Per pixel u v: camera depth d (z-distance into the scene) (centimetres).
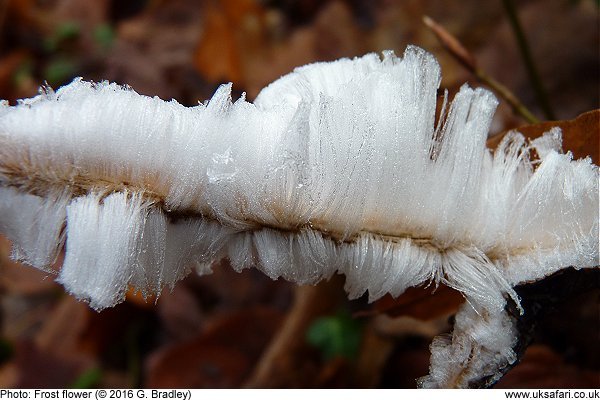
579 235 26
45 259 24
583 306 34
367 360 41
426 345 40
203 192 25
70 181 24
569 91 48
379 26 58
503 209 26
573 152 28
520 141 27
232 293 48
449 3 56
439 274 26
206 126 24
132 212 24
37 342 50
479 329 26
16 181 24
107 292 24
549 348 34
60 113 24
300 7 63
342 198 25
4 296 54
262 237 25
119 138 24
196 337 44
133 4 76
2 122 24
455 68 51
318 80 27
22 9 75
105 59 68
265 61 59
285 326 42
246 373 43
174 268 25
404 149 25
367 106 25
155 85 62
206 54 58
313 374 41
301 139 25
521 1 53
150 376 43
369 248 26
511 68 50
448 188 26
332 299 41
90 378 48
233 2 59
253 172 25
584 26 49
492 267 26
